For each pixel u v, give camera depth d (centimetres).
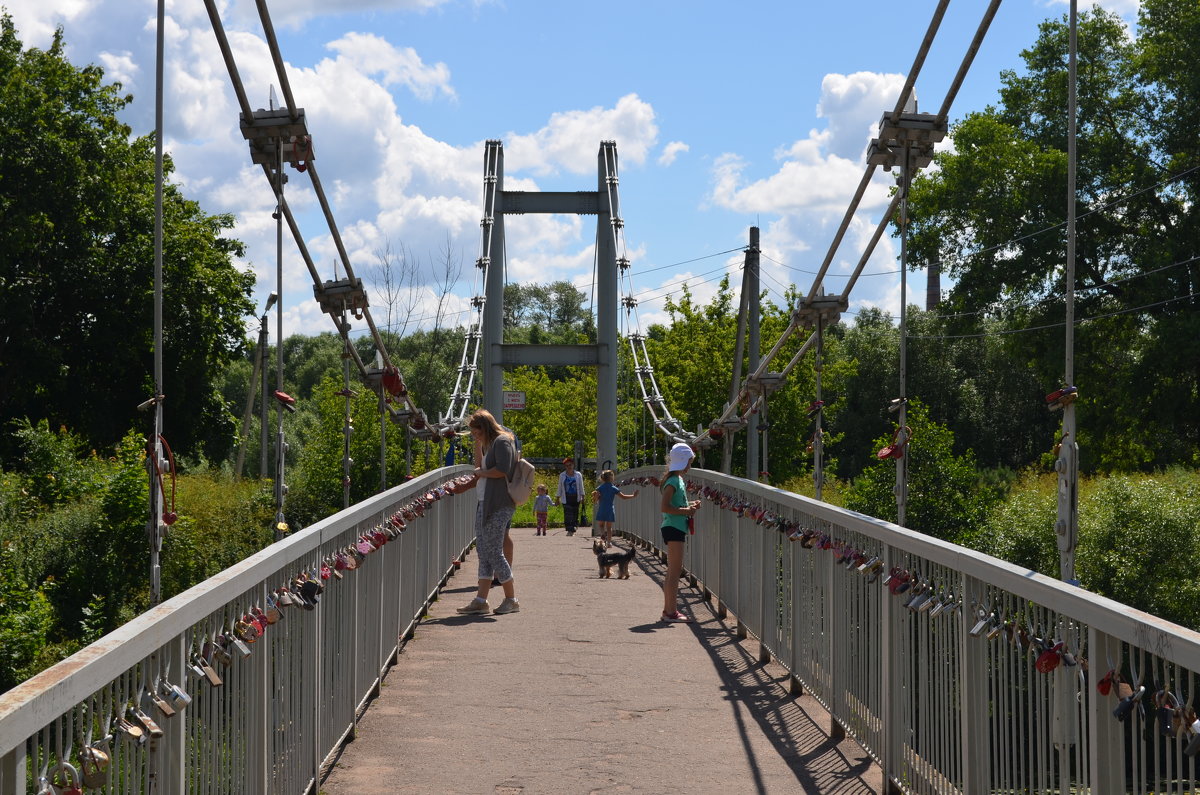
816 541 609
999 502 2322
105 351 3516
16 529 2092
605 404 2591
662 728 594
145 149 3641
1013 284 3425
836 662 574
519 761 534
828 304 891
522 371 5722
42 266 3416
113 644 245
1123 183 3256
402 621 799
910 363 5800
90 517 2153
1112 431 3312
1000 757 356
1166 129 3303
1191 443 3459
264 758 393
